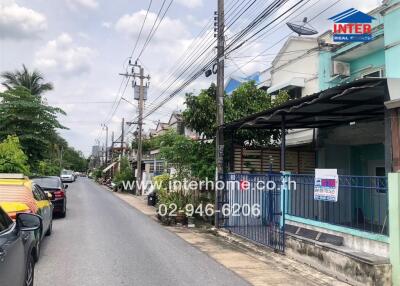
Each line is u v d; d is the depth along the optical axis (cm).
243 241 1244
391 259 728
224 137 1664
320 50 1680
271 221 1120
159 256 1028
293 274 871
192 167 1733
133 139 6053
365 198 880
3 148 1872
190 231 1505
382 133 1284
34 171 2208
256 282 805
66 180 6162
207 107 1692
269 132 1722
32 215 588
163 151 1798
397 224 719
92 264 915
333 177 889
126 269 879
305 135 1677
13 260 467
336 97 925
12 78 3381
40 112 2247
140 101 3862
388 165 830
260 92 1788
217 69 1528
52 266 891
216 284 783
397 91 812
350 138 1409
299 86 1778
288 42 1902
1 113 2191
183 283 783
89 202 2658
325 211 982
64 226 1514
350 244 843
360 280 752
